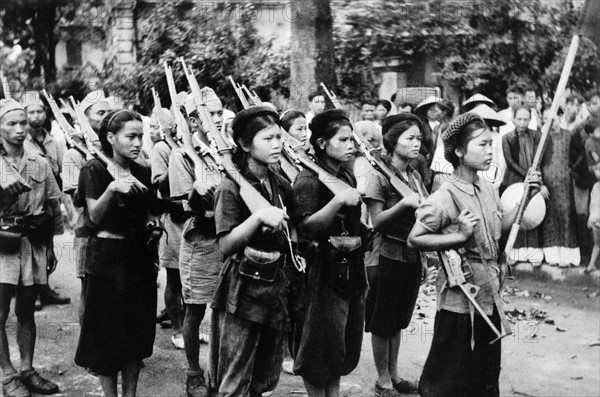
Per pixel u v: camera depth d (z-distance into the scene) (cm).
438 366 380
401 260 459
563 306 619
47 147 634
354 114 843
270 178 401
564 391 470
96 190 444
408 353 542
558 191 701
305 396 476
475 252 379
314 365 412
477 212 381
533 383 482
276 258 383
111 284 442
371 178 457
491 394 380
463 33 841
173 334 579
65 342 561
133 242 447
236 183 383
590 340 547
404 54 850
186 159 479
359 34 852
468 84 842
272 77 834
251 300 379
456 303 377
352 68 854
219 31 841
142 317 452
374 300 464
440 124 705
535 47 813
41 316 616
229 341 385
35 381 485
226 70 838
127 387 455
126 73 875
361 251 418
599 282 670
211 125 426
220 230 379
